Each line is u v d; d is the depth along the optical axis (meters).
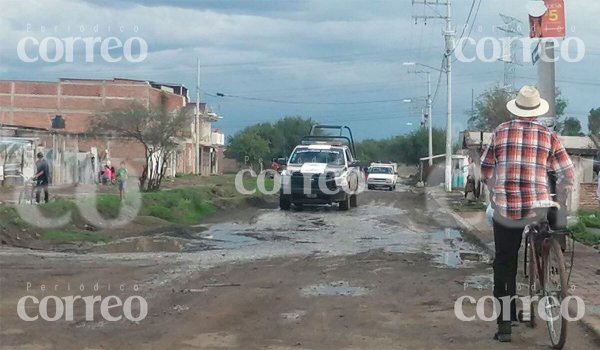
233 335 7.71
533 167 7.23
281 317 8.59
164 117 36.72
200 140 72.88
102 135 41.34
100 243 16.72
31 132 42.06
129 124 36.81
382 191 47.81
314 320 8.45
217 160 83.69
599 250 13.91
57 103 51.94
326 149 28.97
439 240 17.78
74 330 7.84
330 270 12.37
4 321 8.20
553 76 14.81
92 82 51.44
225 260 13.57
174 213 23.98
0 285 10.41
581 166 28.17
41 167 23.48
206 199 29.38
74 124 51.78
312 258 14.00
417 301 9.61
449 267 12.88
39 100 52.12
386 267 12.80
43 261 13.05
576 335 7.71
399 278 11.55
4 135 41.06
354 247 16.14
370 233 19.53
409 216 25.20
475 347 7.32
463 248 15.99
